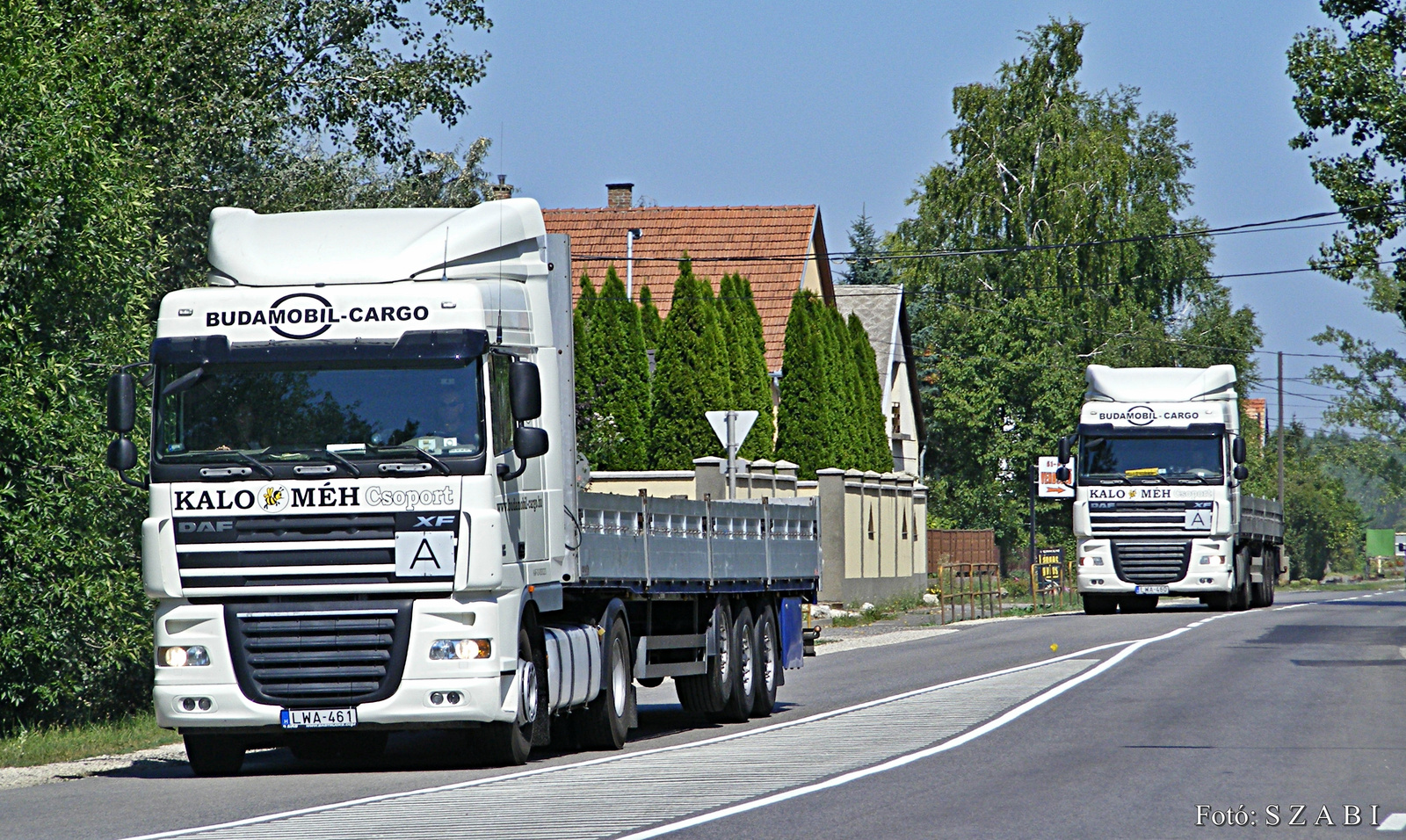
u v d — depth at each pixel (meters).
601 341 99.38
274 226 36.91
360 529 34.06
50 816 29.14
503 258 37.09
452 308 34.84
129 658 46.94
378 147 74.19
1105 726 41.50
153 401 34.81
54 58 45.94
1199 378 98.12
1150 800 29.28
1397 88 100.19
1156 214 190.00
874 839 25.17
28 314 43.53
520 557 35.62
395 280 35.59
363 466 34.16
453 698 34.16
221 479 34.28
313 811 29.08
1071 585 143.88
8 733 45.00
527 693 35.91
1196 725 41.47
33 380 43.00
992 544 158.88
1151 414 97.50
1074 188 169.00
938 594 128.88
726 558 48.09
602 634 40.53
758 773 33.75
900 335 167.25
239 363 34.72
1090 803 28.89
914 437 171.50
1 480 43.25
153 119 57.22
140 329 47.47
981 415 163.88
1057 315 168.88
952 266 175.00
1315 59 102.69
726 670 47.03
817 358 113.50
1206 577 96.62
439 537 34.00
